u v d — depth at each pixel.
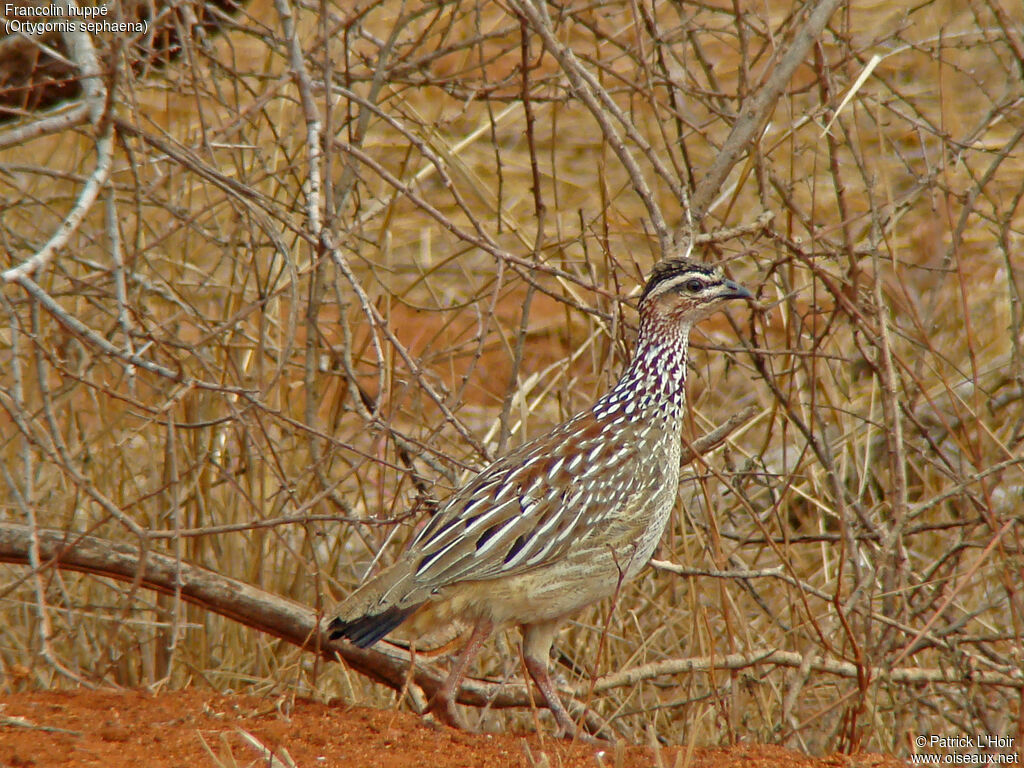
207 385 8.04
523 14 11.16
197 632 10.91
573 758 8.10
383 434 9.38
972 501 10.68
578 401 13.78
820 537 11.00
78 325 7.55
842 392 12.84
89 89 8.83
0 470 10.09
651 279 9.84
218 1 14.12
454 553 8.63
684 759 7.96
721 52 20.20
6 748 7.48
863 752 9.59
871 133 19.75
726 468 11.93
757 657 9.95
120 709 8.55
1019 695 10.39
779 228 15.81
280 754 7.55
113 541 9.81
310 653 10.41
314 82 10.30
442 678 10.04
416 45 11.96
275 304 12.38
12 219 13.63
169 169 10.08
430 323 18.66
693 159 20.66
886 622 9.62
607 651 10.82
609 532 9.05
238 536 11.23
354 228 10.48
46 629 8.14
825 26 11.65
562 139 22.19
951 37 13.49
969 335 10.70
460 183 18.59
